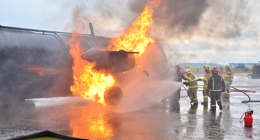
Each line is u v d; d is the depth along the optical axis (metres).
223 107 13.57
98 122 9.50
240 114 11.39
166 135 7.71
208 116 10.84
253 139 7.35
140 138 7.37
